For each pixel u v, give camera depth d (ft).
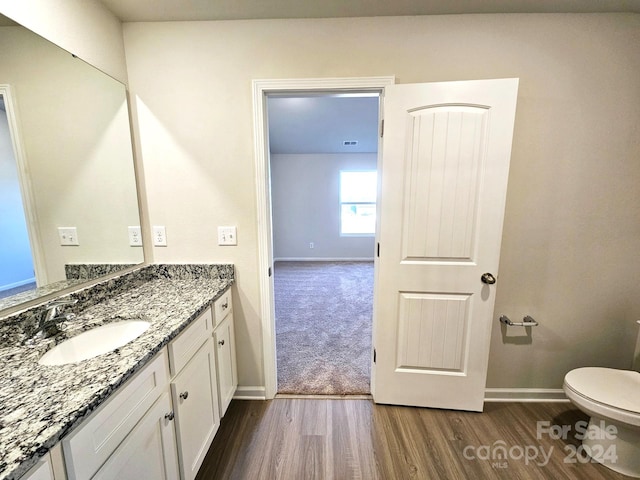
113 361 2.60
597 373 4.65
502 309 5.39
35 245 3.36
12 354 2.80
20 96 3.22
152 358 2.91
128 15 4.60
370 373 6.24
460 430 4.95
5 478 1.52
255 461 4.37
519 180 4.98
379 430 4.95
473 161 4.63
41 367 2.54
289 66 4.80
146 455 2.83
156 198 5.24
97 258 4.25
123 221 4.76
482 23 4.63
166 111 4.99
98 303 4.12
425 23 4.65
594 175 4.93
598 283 5.24
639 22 4.56
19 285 3.16
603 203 5.01
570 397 4.40
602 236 5.10
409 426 5.04
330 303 11.36
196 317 3.84
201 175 5.16
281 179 18.94
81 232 3.98
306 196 19.10
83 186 4.03
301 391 5.97
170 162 5.13
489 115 4.48
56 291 3.60
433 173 4.74
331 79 4.77
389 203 4.91
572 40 4.62
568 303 5.33
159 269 5.37
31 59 3.34
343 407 5.52
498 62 4.70
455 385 5.32
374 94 5.04
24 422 1.86
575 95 4.74
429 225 4.89
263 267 5.38
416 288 5.10
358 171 18.86
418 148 4.70
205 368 4.16
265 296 5.47
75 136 3.90
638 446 4.03
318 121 13.96
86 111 4.07
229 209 5.24
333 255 19.72
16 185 3.18
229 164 5.11
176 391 3.33
